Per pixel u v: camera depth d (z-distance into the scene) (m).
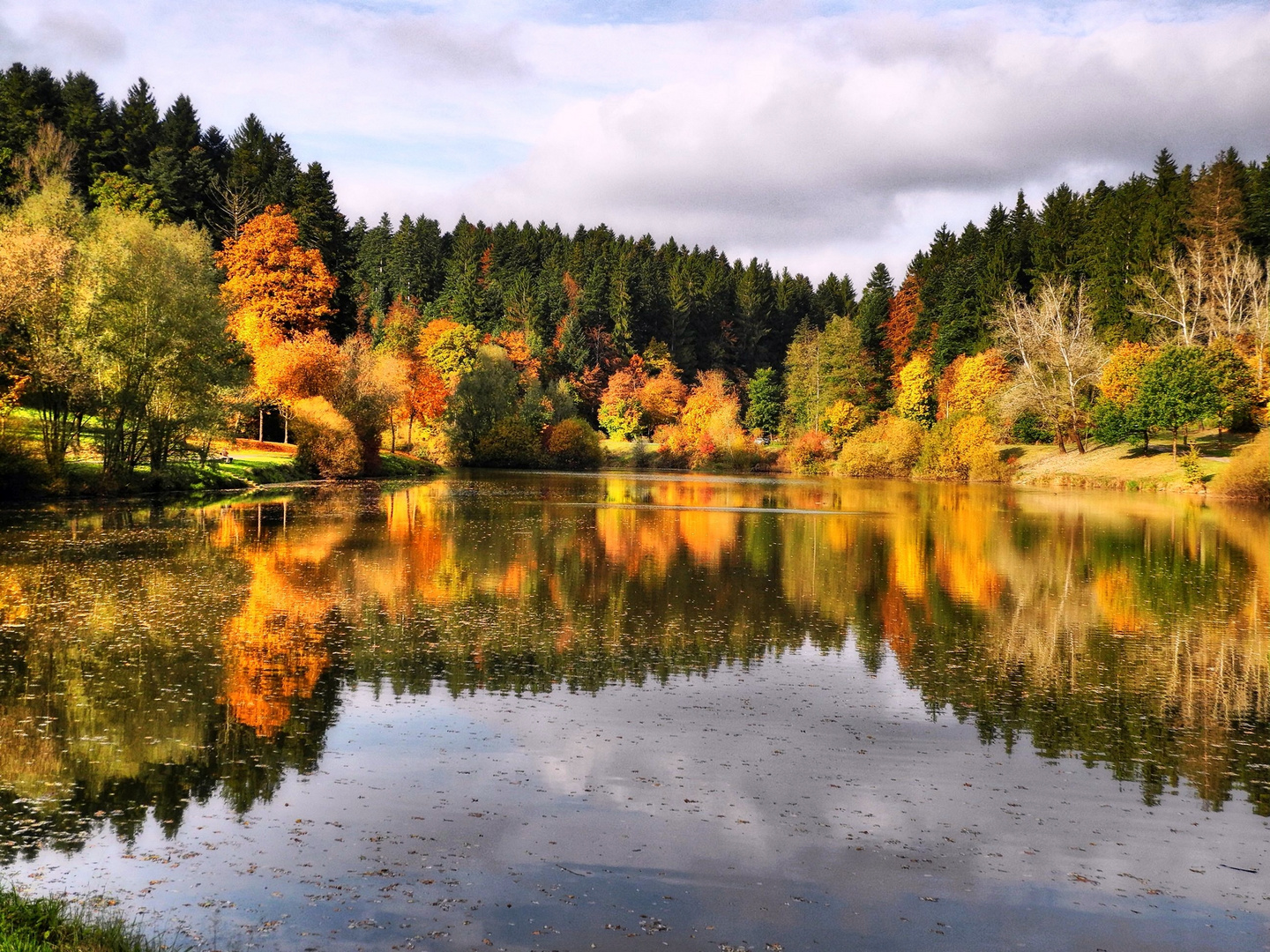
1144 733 11.77
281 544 27.56
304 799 9.12
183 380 42.12
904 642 16.77
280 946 6.44
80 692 12.56
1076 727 11.98
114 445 40.88
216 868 7.63
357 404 67.44
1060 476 68.44
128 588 19.98
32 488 37.59
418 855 7.94
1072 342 74.94
